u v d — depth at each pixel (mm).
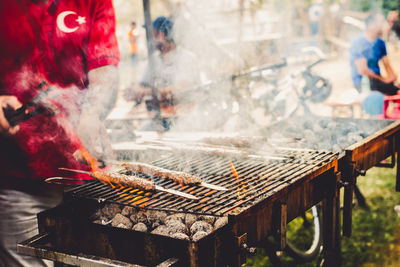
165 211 1923
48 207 2516
